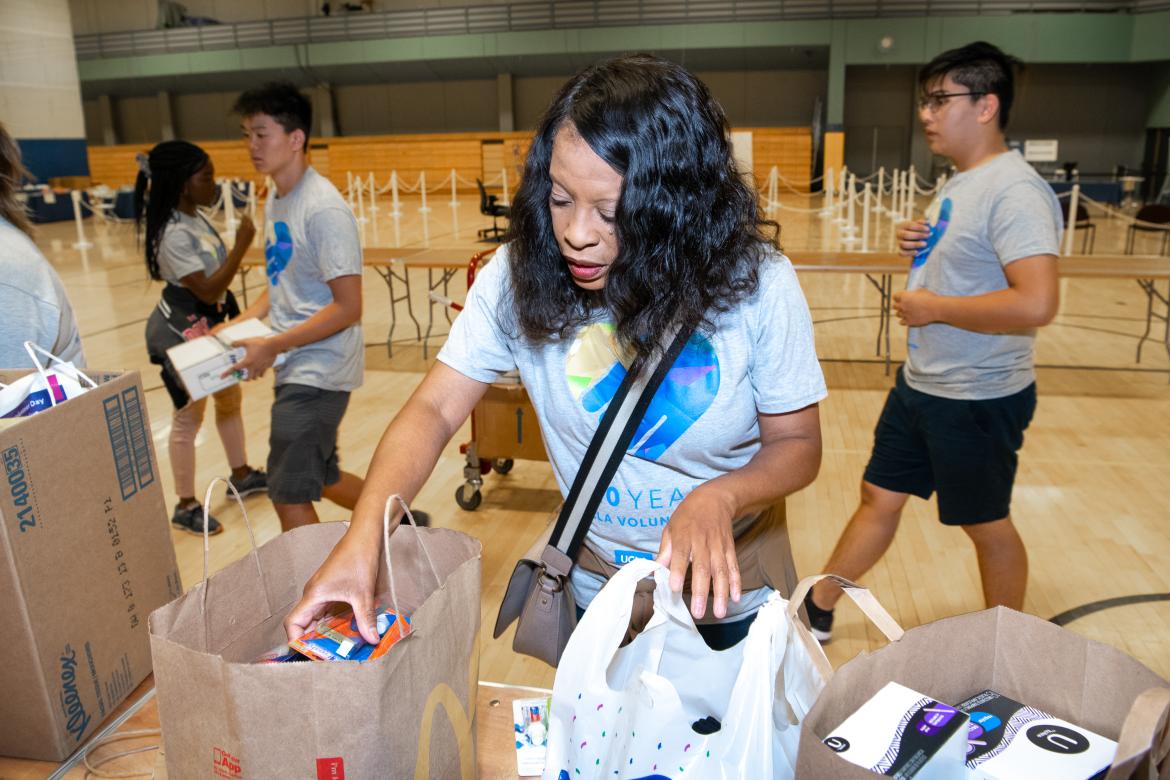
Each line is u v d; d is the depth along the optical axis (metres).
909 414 2.28
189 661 0.70
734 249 0.98
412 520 0.91
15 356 1.38
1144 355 6.07
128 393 1.13
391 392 5.51
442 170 21.19
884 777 0.60
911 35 18.05
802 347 1.07
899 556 3.26
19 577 0.97
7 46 16.97
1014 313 1.97
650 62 0.94
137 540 1.14
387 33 20.39
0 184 1.47
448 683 0.79
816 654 0.80
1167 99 18.56
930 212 2.26
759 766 0.77
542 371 1.14
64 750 1.03
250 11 22.41
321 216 2.49
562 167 0.92
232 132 23.59
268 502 3.79
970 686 0.82
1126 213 15.70
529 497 3.88
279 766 0.70
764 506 1.01
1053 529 3.45
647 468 1.14
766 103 20.77
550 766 0.85
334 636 0.84
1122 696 0.75
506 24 19.77
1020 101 19.84
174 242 3.25
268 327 2.71
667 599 0.83
